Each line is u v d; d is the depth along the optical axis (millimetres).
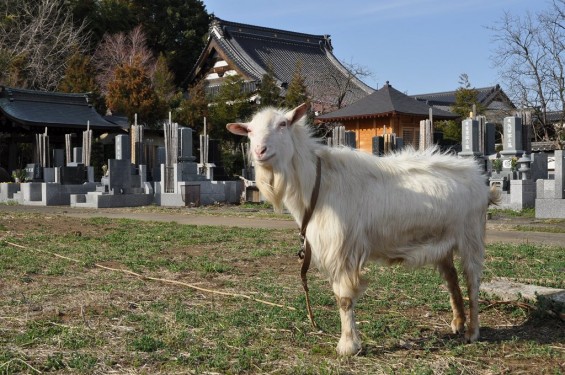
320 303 7203
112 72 50688
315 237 5500
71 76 46188
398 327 6281
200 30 65312
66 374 5008
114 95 42906
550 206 17719
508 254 10430
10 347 5613
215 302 7391
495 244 11914
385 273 8969
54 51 50312
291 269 9555
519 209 20000
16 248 11688
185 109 43062
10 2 52062
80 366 5094
